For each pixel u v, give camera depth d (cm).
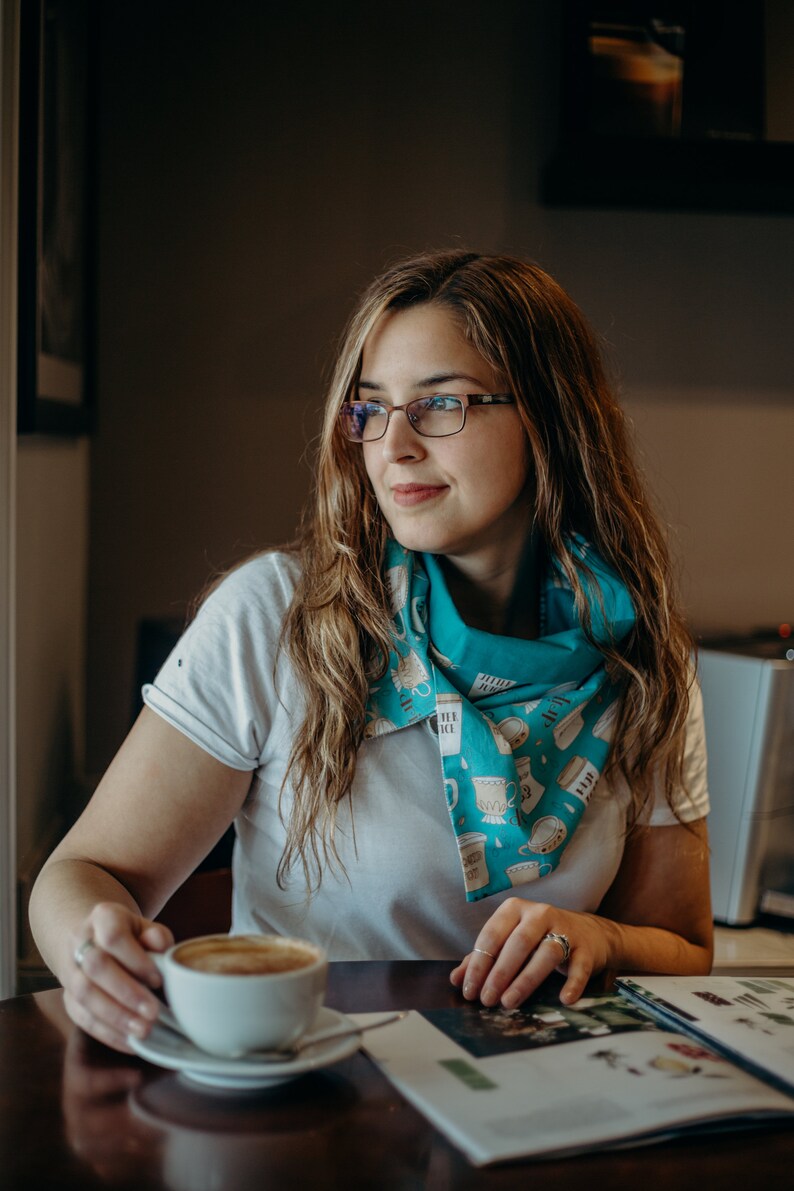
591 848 128
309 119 236
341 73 236
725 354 250
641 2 224
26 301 157
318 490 131
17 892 168
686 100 227
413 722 122
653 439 250
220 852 192
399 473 120
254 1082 78
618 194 236
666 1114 75
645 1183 70
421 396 119
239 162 235
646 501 137
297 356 239
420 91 238
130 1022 81
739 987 102
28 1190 66
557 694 128
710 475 252
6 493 152
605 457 130
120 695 239
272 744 122
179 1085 80
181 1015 77
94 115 220
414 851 120
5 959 158
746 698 194
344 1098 79
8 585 153
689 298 248
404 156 239
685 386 250
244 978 74
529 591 136
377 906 121
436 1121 74
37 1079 81
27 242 156
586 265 245
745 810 195
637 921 135
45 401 168
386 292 122
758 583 253
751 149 219
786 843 198
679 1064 84
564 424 127
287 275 238
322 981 77
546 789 125
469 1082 79
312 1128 75
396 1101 79
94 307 224
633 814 132
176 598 239
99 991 84
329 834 120
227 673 121
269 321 238
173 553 238
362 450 129
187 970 75
